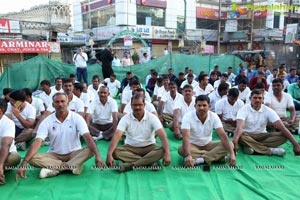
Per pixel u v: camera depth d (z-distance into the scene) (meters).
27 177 3.34
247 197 2.88
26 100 4.95
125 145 3.70
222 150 3.61
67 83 4.97
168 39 23.19
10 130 3.24
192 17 24.39
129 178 3.33
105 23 22.45
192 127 3.77
